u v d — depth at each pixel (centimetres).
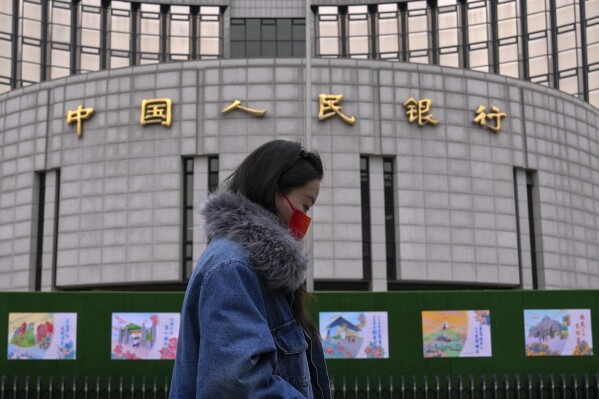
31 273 3069
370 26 4700
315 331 248
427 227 2955
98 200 2998
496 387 1365
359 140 2961
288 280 226
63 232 3030
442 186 2997
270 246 222
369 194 2956
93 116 3064
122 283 2927
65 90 3122
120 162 2997
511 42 4691
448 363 1445
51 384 1343
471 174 3036
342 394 1425
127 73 3052
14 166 3177
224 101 2977
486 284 2995
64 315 1427
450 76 3080
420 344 1448
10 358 1406
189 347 223
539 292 1468
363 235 2930
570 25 4650
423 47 4697
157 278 2892
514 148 3127
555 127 3256
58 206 3081
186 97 2994
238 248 223
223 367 205
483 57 4681
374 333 1449
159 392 1409
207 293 217
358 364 1439
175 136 2970
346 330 1448
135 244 2933
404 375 1438
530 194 3184
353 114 2975
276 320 227
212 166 2970
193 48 4641
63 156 3081
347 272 2872
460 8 4719
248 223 226
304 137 2928
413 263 2919
